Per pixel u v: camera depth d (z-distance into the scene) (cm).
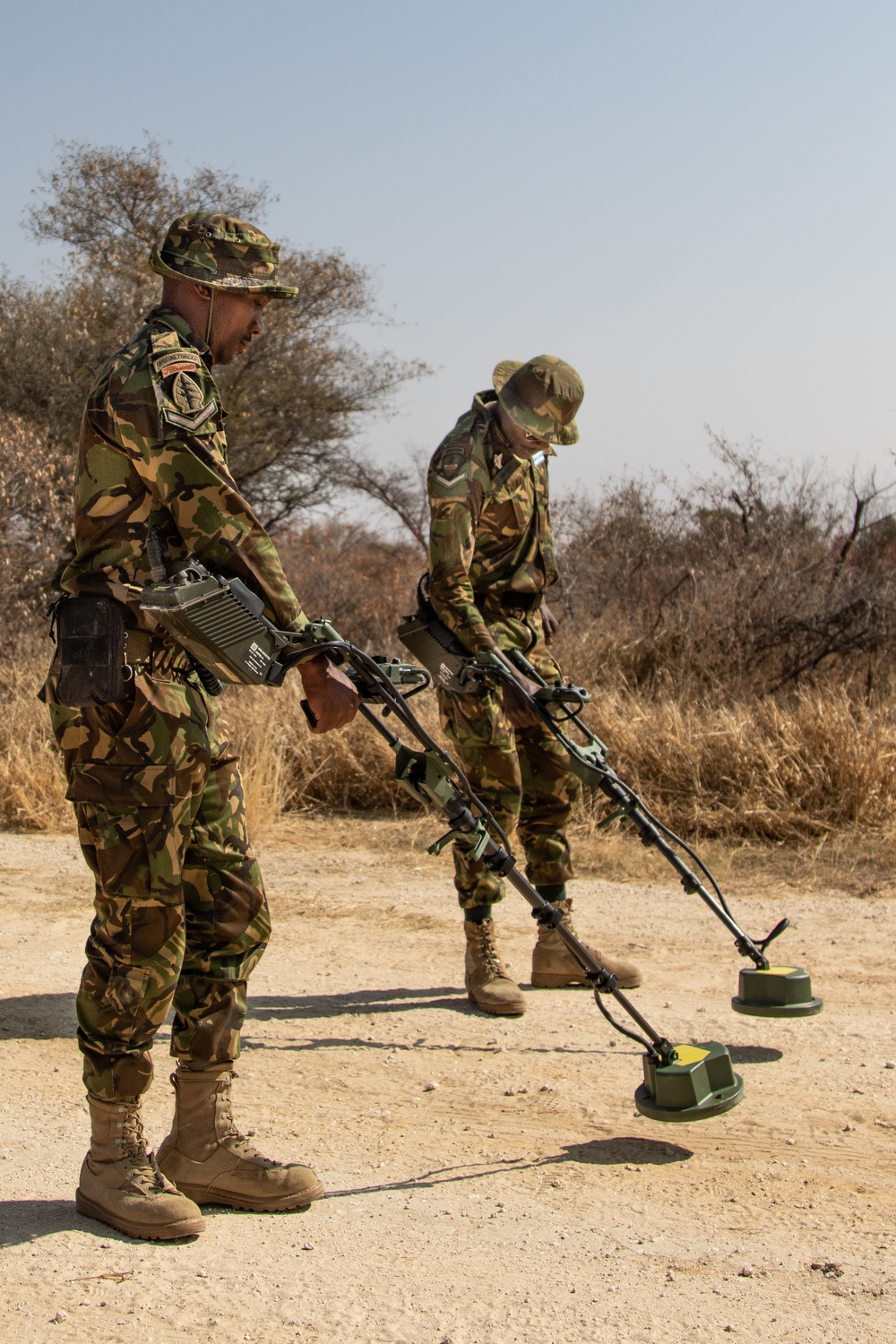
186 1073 286
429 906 612
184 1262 258
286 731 863
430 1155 328
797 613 1000
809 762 754
